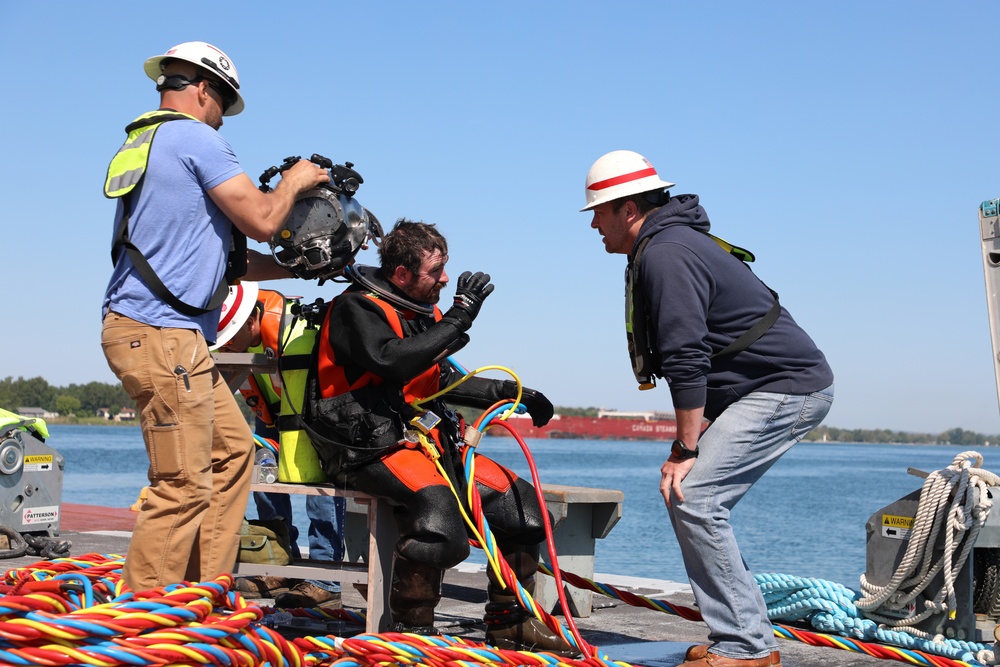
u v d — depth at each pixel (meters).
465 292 3.61
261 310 4.01
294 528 5.02
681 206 3.49
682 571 9.55
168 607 2.63
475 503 3.60
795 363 3.45
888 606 4.25
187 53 3.40
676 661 3.87
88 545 6.57
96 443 76.81
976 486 4.02
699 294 3.35
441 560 3.48
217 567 3.45
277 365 3.83
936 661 3.78
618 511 4.79
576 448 119.62
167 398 3.18
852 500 30.48
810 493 35.84
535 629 3.73
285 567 3.68
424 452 3.64
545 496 4.62
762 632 3.38
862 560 11.73
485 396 4.09
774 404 3.41
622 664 3.32
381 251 3.69
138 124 3.35
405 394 3.83
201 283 3.27
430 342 3.49
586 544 4.81
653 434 135.88
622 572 9.40
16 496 6.08
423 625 3.56
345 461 3.54
